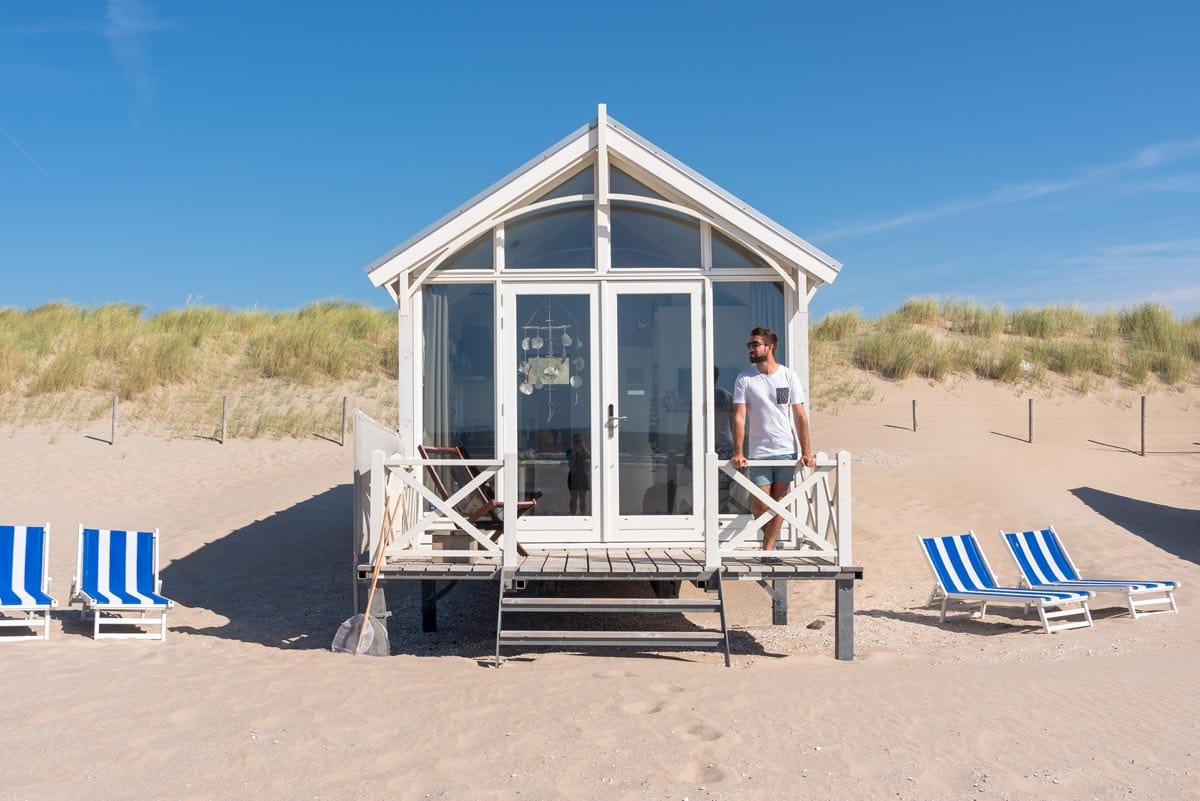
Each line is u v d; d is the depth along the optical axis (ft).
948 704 19.79
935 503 49.03
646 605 25.09
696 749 16.90
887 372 74.54
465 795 14.84
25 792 14.74
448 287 29.71
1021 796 14.97
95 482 56.18
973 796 14.97
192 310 84.94
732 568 26.03
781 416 26.94
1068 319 82.89
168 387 72.08
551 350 29.50
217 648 26.66
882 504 49.26
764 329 27.09
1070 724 18.47
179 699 19.86
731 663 25.54
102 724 18.04
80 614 31.89
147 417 67.56
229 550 44.21
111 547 30.94
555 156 29.04
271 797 14.71
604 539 29.22
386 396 73.72
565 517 29.25
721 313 29.66
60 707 19.13
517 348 29.53
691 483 29.35
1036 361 74.90
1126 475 54.90
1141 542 42.80
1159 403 68.74
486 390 29.60
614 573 25.59
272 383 74.38
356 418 26.76
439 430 29.53
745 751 16.84
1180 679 22.00
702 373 29.43
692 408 29.45
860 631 31.27
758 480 27.37
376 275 28.81
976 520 46.50
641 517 29.27
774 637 30.42
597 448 29.35
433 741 17.26
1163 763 16.34
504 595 25.64
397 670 23.15
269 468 60.29
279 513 50.57
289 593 38.01
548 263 29.63
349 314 85.15
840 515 26.27
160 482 56.85
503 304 29.50
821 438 63.00
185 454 62.03
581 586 35.70
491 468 28.84
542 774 15.72
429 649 28.45
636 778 15.60
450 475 29.50
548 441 29.45
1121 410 67.56
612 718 18.63
